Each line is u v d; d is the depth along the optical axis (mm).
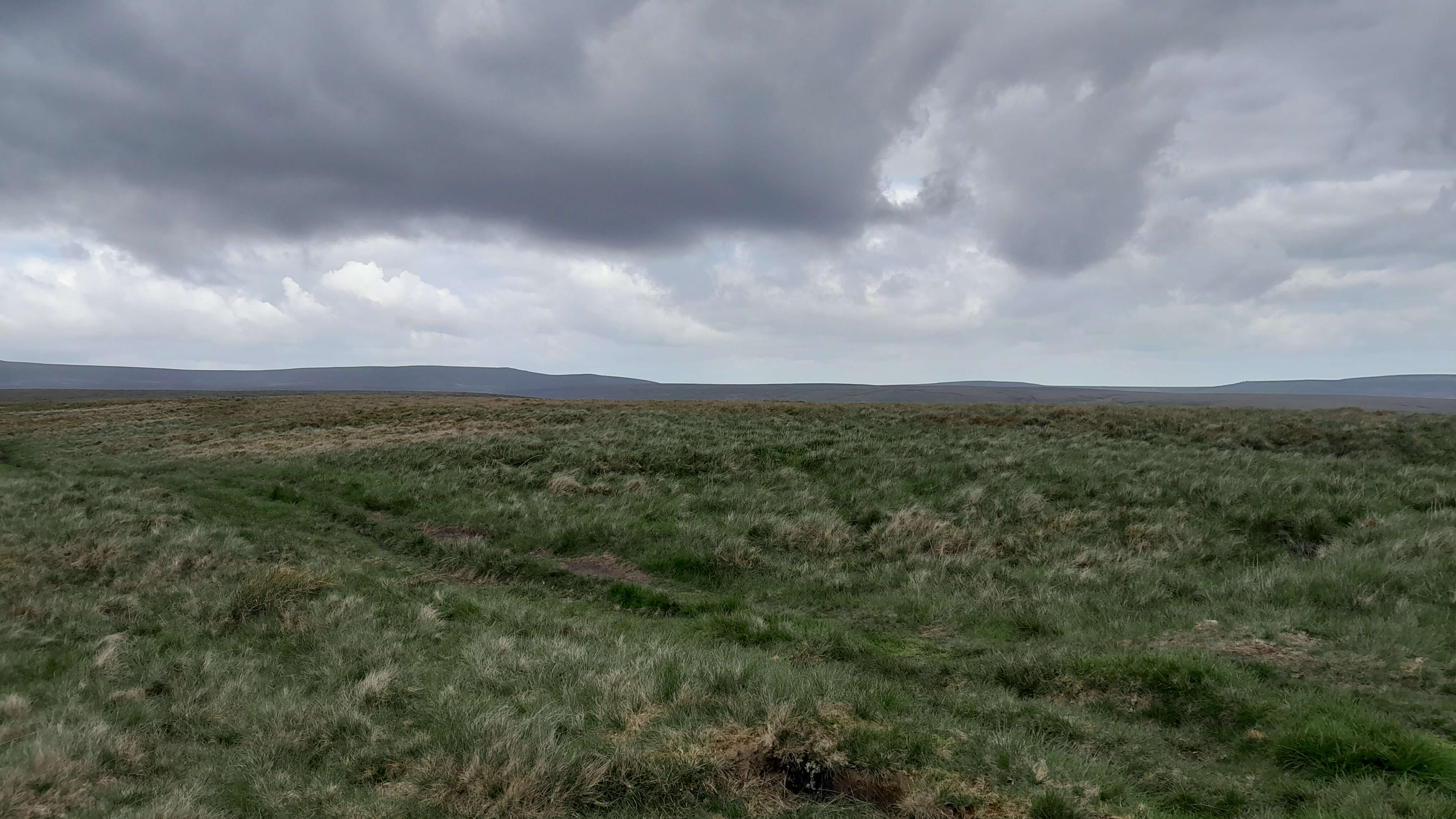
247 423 45062
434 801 4914
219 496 22297
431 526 18438
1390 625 8156
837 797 4941
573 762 5172
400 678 7672
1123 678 7207
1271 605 9641
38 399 163750
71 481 21625
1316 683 6906
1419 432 22641
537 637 9164
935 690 7473
